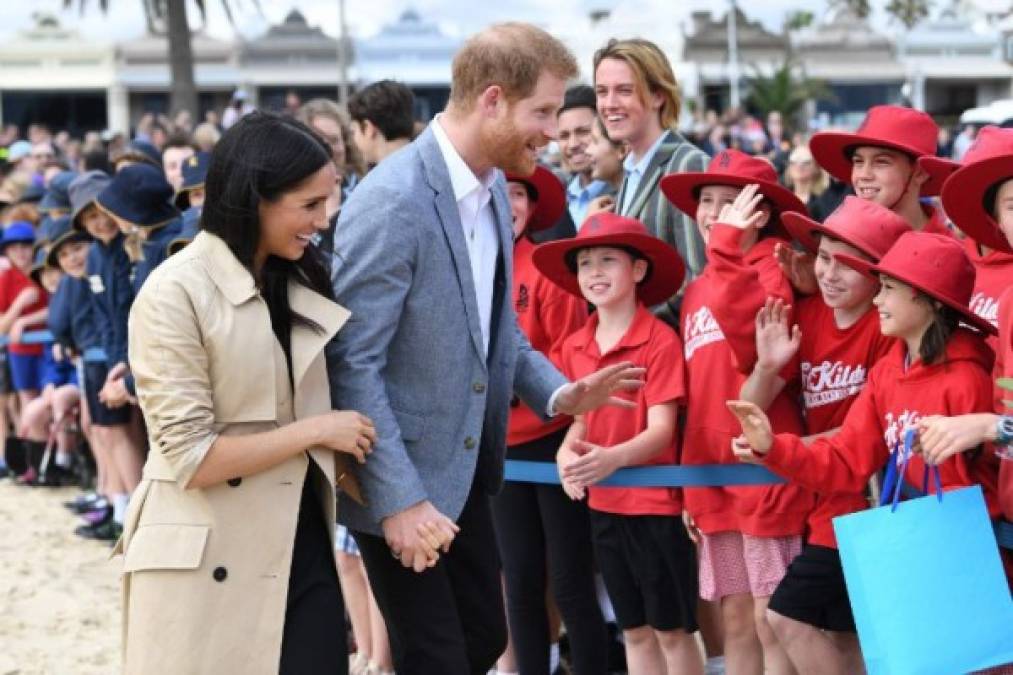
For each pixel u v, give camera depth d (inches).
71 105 1389.0
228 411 130.1
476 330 146.7
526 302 196.1
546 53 142.5
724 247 162.7
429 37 1299.2
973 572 136.2
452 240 144.4
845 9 1209.4
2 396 385.4
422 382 145.4
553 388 160.6
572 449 176.7
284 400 133.0
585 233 178.4
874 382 154.1
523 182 194.5
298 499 131.8
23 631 244.2
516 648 192.2
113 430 301.7
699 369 175.6
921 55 1226.6
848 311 165.2
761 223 176.9
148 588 129.0
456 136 145.8
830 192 300.8
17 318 361.4
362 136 224.8
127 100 1371.8
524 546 190.2
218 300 129.6
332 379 140.8
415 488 138.4
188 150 331.6
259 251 132.6
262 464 128.8
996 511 146.1
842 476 152.7
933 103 1249.4
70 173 358.0
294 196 129.2
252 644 129.0
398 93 223.3
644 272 181.2
